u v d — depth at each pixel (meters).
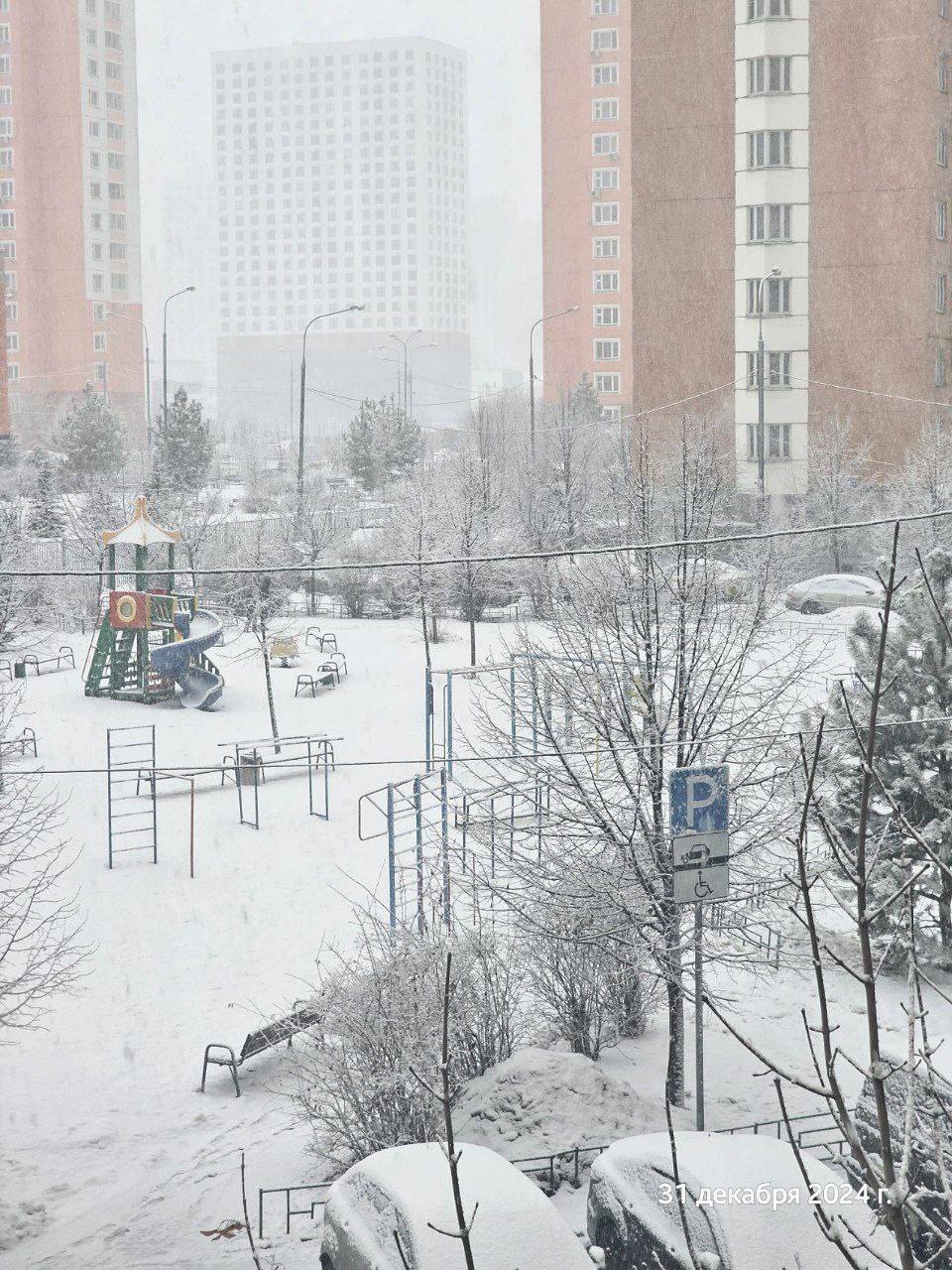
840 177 59.09
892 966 17.25
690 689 13.91
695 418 49.88
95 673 35.94
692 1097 13.91
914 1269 3.35
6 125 121.69
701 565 15.46
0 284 68.25
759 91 59.12
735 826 13.84
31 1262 11.38
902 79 58.03
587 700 13.96
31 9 121.25
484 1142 11.93
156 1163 13.43
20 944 19.38
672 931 13.41
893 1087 9.59
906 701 16.77
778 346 59.78
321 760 29.22
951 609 16.89
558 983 15.33
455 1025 12.76
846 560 51.00
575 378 115.38
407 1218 7.93
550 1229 7.92
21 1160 13.58
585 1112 12.23
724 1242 7.45
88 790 27.28
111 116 125.00
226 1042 16.36
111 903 21.05
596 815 13.51
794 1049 15.26
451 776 19.81
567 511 46.81
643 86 61.28
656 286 61.72
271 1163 13.25
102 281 125.25
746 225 59.94
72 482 75.25
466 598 44.78
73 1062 15.98
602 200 113.25
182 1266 11.06
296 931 19.83
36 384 123.00
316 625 46.28
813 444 56.47
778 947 14.97
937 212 59.12
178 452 72.88
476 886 14.62
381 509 65.69
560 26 114.25
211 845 23.81
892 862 16.50
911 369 58.78
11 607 38.66
